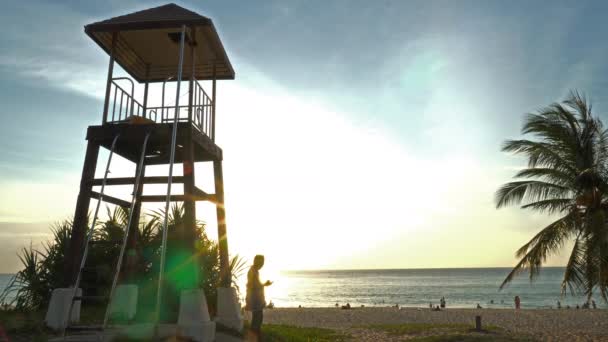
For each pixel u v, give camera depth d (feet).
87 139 28.35
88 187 27.48
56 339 21.43
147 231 37.17
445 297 279.28
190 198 26.55
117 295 28.32
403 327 74.49
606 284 52.60
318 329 71.36
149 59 35.76
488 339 54.75
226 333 27.17
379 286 421.59
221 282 31.37
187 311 23.31
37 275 33.50
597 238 51.62
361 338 62.39
